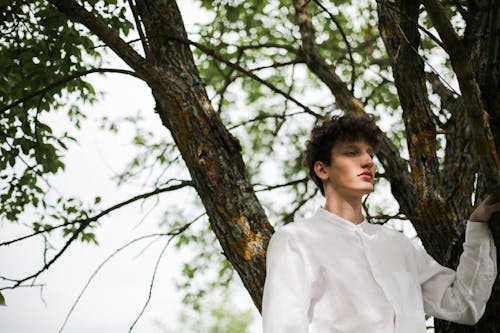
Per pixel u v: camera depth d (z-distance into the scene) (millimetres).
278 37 6461
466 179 2916
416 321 2279
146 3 3018
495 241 2371
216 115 2838
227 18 5590
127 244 3439
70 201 4805
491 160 2266
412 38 2914
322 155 2504
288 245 2363
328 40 6211
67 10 2812
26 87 4246
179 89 2832
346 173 2439
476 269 2316
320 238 2379
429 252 2918
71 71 4363
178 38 2949
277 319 2209
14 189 4699
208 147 2766
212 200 2717
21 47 4172
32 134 4379
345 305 2285
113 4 4059
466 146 2984
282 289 2262
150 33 2988
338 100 4348
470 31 2850
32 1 3949
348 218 2441
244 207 2709
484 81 2648
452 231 2844
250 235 2670
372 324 2254
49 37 4121
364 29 6195
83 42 4160
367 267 2342
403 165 3398
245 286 2695
